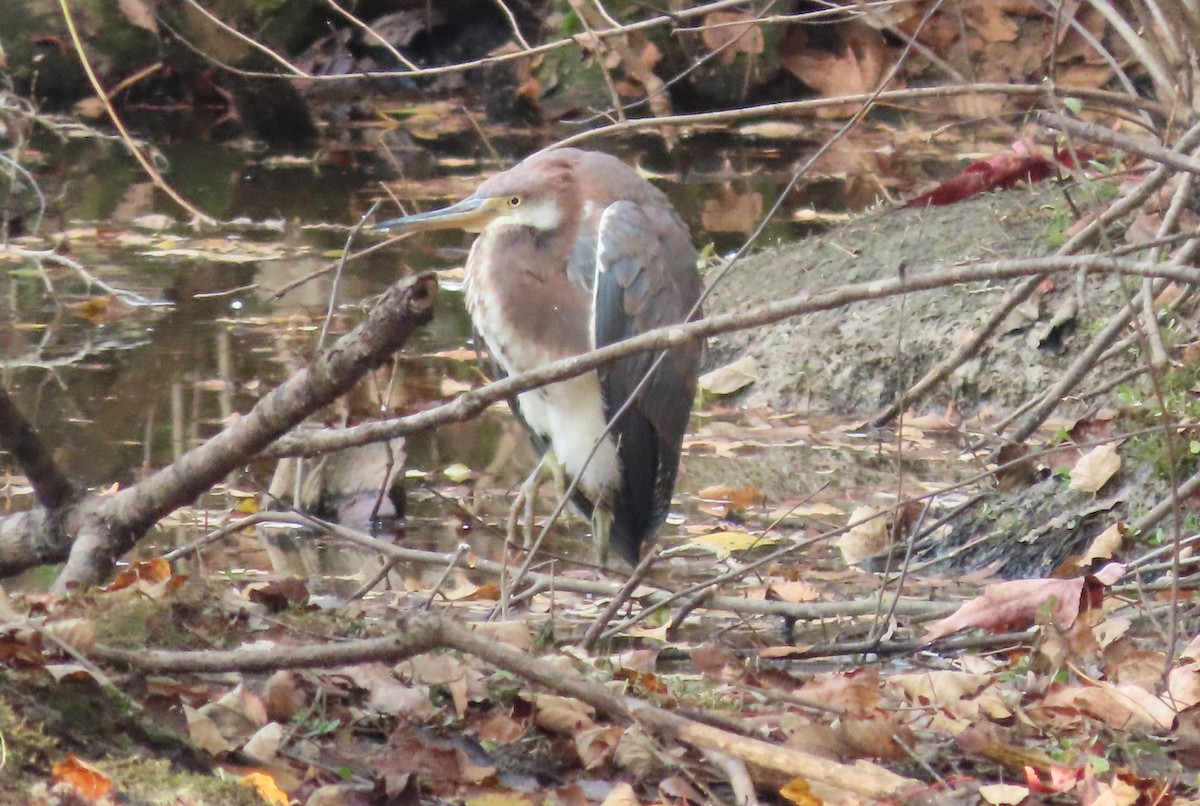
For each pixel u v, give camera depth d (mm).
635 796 5438
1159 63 10695
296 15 25562
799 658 7684
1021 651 7500
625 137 24812
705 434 12172
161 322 14484
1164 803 5531
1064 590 7211
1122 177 13250
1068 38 23438
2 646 5113
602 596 8734
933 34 24438
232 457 6156
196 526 9641
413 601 8344
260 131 24359
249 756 5391
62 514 6609
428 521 10078
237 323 14469
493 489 10844
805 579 9039
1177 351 10203
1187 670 6535
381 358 5727
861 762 5703
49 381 12625
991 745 5836
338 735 5750
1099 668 6953
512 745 5875
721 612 8453
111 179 21047
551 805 5402
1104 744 6055
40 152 22531
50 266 16469
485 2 26422
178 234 17953
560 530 10289
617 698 5488
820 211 19188
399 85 26547
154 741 5141
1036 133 15508
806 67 25281
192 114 24938
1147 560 8039
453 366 13500
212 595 6676
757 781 5492
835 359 13102
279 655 5434
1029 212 14250
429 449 11742
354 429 6023
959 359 10375
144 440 11133
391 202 19719
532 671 5418
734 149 23875
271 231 18219
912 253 13992
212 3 24422
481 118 25734
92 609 6098
